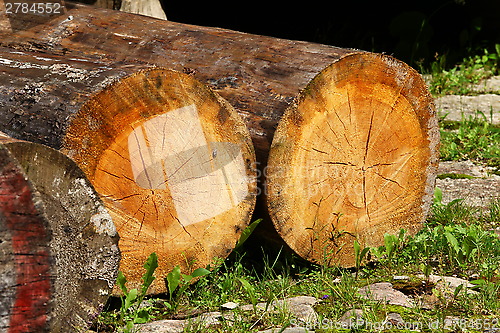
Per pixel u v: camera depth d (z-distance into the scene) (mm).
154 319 6047
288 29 15500
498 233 7930
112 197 5836
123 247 5988
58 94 5758
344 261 7035
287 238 6605
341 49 6840
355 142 6867
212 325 5836
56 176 4957
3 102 5906
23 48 7812
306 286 6590
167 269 6293
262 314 5945
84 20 8156
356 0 16375
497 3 15320
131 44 7703
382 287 6617
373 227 7184
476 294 6340
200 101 6156
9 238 4609
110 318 5977
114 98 5707
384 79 6887
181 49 7461
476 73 14148
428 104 7297
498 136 11016
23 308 4699
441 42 15625
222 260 6512
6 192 4594
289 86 6500
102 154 5723
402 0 16109
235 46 7234
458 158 10562
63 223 4996
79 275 5090
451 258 7094
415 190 7441
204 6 15016
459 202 8938
